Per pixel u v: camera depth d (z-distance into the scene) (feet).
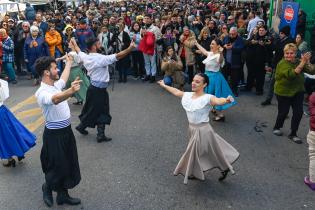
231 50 31.27
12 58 38.17
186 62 35.45
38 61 14.35
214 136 16.49
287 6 34.99
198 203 16.15
